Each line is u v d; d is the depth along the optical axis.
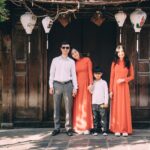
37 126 12.53
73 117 11.95
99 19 11.81
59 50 12.63
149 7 12.14
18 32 12.40
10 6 12.19
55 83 11.65
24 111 12.52
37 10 12.23
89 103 11.87
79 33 12.62
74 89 11.68
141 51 12.37
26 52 12.45
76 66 11.83
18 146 10.79
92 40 12.63
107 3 11.00
